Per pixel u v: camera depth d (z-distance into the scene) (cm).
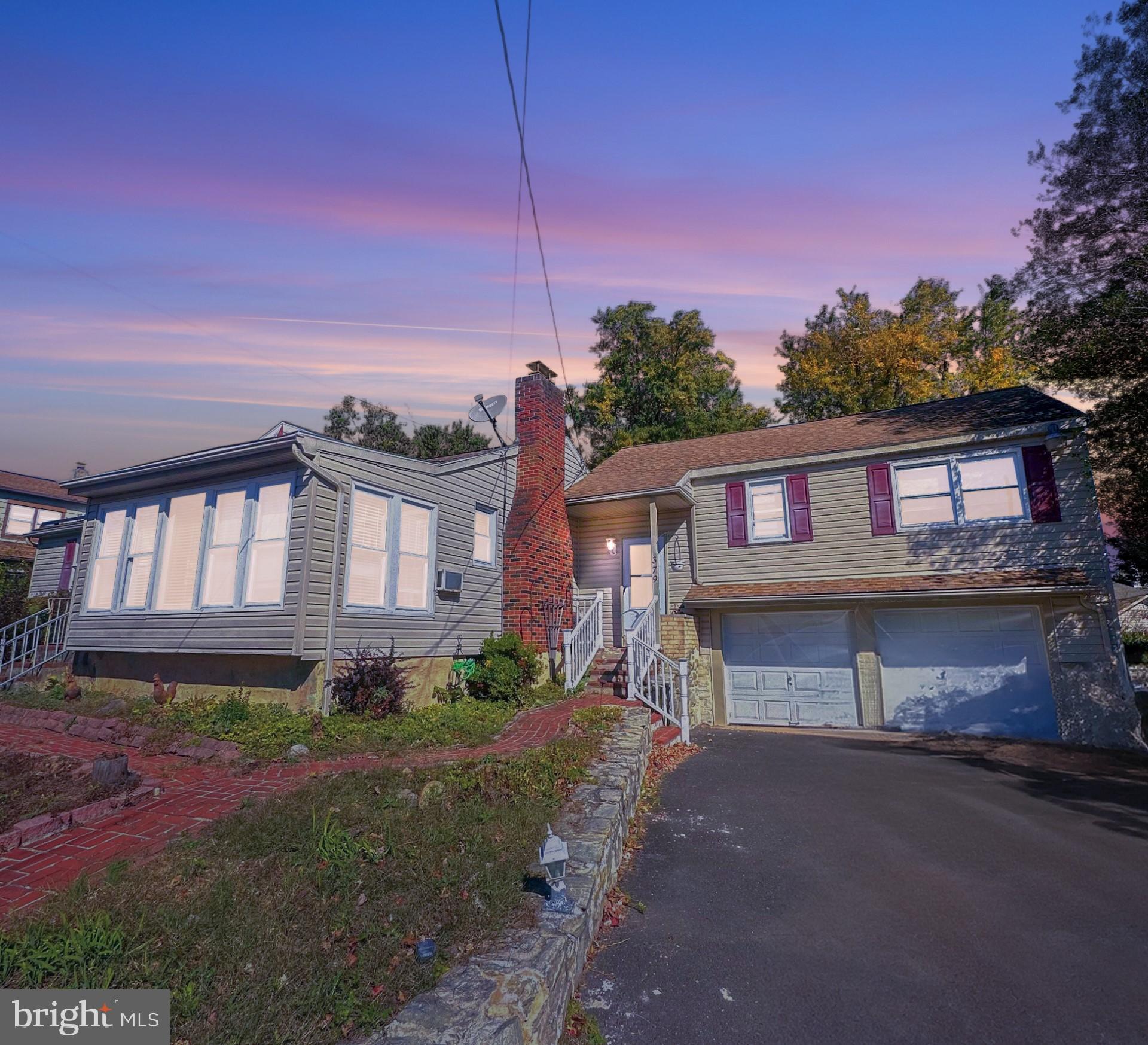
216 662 947
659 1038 315
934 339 2920
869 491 1332
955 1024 326
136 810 512
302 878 373
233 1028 241
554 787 591
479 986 277
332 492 918
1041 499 1181
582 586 1600
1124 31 1116
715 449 1703
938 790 786
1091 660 1109
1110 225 1155
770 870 534
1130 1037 314
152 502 1071
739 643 1416
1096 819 669
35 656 1266
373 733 778
